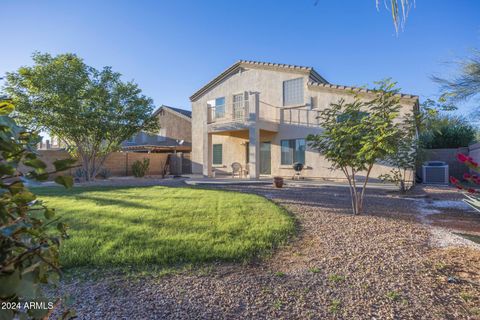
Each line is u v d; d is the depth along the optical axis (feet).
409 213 23.90
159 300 9.42
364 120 21.02
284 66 57.93
